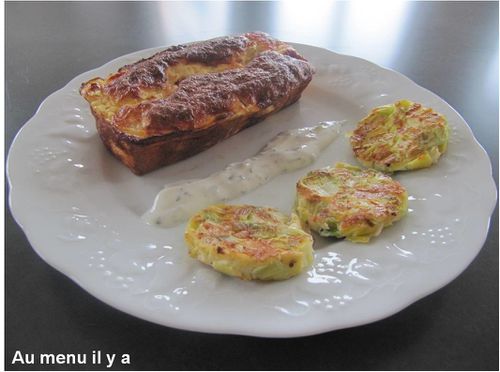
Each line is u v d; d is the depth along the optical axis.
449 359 0.20
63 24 0.44
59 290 0.22
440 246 0.23
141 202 0.28
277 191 0.29
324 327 0.19
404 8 0.50
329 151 0.32
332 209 0.25
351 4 0.50
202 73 0.31
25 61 0.39
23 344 0.20
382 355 0.20
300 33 0.45
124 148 0.28
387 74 0.36
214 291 0.21
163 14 0.47
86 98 0.30
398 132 0.30
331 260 0.22
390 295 0.20
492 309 0.22
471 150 0.29
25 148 0.29
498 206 0.27
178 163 0.30
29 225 0.24
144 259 0.23
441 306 0.22
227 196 0.28
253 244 0.22
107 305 0.21
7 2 0.48
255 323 0.19
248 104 0.30
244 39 0.34
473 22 0.47
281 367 0.19
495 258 0.24
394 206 0.25
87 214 0.25
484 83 0.38
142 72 0.30
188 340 0.20
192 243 0.22
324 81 0.36
